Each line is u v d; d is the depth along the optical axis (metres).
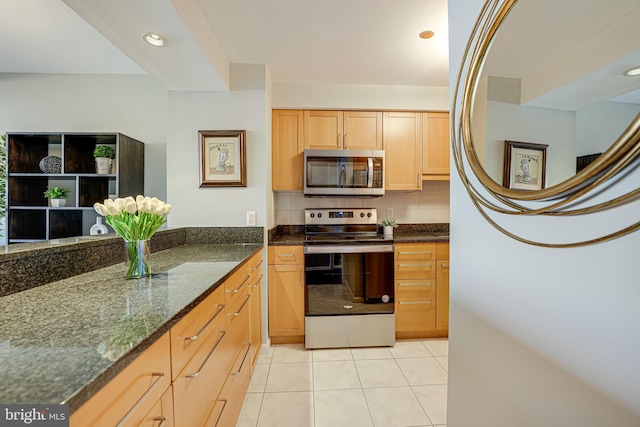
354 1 1.47
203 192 2.15
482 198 0.83
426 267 2.32
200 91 2.12
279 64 2.13
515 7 0.67
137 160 2.68
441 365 1.96
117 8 1.21
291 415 1.48
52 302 0.81
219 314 1.11
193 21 1.42
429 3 1.48
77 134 2.44
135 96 2.78
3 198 2.66
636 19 0.42
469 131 0.83
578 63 0.52
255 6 1.50
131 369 0.57
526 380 0.70
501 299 0.78
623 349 0.48
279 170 2.49
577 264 0.56
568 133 0.53
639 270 0.46
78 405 0.42
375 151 2.46
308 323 2.20
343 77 2.35
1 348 0.54
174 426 0.75
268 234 2.21
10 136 2.45
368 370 1.90
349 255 2.25
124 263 1.37
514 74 0.67
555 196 0.57
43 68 2.64
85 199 2.57
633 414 0.47
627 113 0.43
